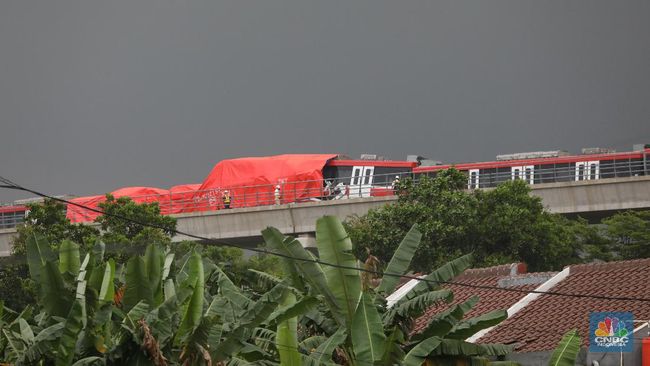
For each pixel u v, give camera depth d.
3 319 84.56
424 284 79.12
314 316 79.00
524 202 170.25
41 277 74.19
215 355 72.19
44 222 151.12
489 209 168.25
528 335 89.88
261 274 84.75
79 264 79.19
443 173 173.88
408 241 81.38
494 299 101.00
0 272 141.00
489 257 163.38
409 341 77.94
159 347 70.31
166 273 83.19
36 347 70.00
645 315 88.25
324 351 73.62
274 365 74.62
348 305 77.00
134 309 72.19
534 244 167.38
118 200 159.38
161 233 154.00
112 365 69.44
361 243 168.25
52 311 74.19
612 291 93.94
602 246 189.38
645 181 195.88
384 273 79.75
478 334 92.31
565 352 75.81
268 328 80.94
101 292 76.25
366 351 72.31
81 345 71.44
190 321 72.00
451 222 165.50
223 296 79.88
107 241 147.62
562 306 94.19
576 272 100.25
